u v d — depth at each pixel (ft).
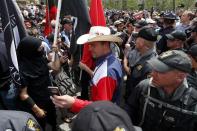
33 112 13.08
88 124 4.64
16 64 12.43
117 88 10.67
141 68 13.02
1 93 12.75
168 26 24.76
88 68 15.99
